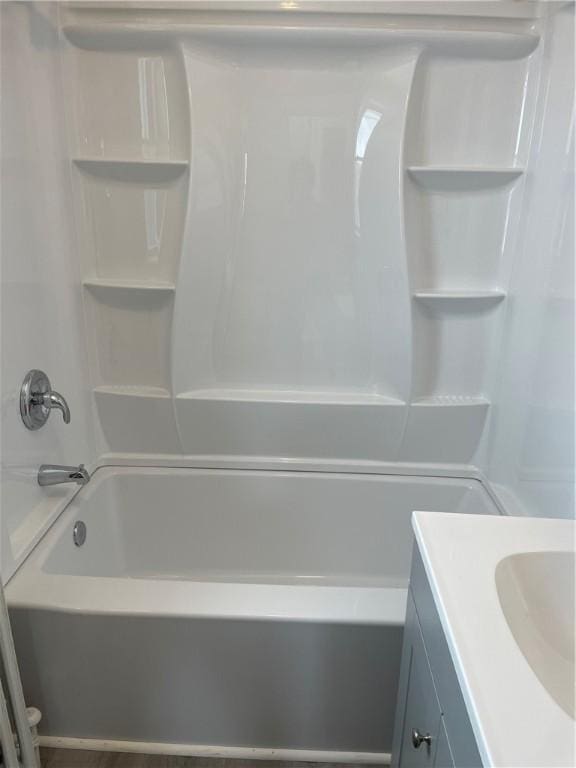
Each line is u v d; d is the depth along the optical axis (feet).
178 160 5.44
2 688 3.46
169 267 5.78
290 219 5.63
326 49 5.14
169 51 5.16
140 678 4.23
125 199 5.61
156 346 6.05
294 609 4.00
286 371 6.13
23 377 4.67
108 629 4.07
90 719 4.42
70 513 5.25
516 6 5.02
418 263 5.74
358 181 5.49
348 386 6.17
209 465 6.36
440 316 5.89
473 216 5.61
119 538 6.36
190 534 6.46
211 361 6.07
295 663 4.11
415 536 3.11
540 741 1.83
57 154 5.22
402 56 5.12
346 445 6.30
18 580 4.24
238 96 5.30
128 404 6.15
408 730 3.24
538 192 5.15
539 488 5.00
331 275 5.79
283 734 4.41
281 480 6.31
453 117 5.34
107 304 5.91
